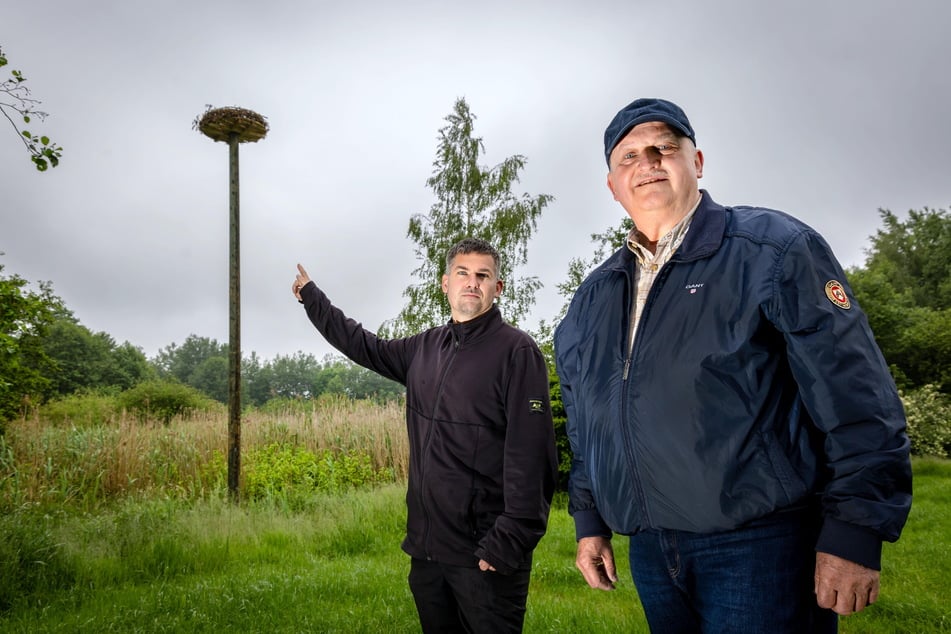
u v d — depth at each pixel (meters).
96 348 65.00
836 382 1.32
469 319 2.68
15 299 8.42
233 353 9.00
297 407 14.12
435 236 14.10
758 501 1.42
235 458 8.78
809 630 1.41
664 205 1.71
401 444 11.80
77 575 4.87
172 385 26.33
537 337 13.66
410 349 3.04
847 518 1.28
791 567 1.41
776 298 1.42
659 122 1.74
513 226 13.61
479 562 2.41
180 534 6.01
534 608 4.01
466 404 2.55
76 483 9.30
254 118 9.12
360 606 4.12
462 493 2.49
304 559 5.70
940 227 47.84
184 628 3.71
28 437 10.57
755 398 1.44
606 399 1.71
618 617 3.88
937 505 9.09
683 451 1.49
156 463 10.17
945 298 44.38
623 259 1.82
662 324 1.58
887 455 1.27
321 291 3.29
